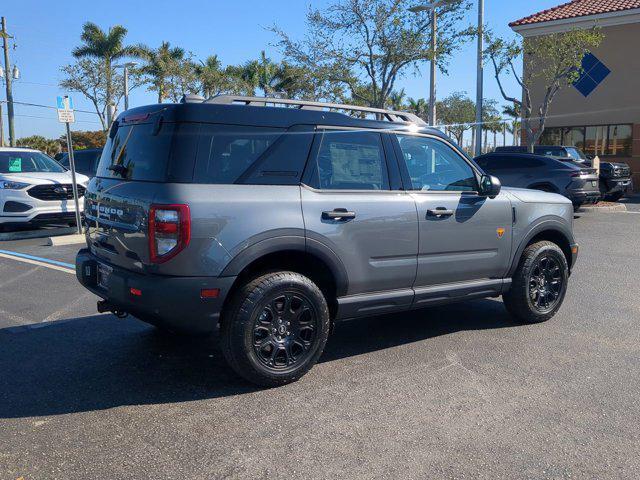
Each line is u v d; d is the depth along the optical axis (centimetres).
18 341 543
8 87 3234
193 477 320
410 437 364
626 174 1916
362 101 1944
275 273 435
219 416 392
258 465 331
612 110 2427
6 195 1155
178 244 397
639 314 639
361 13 1736
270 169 435
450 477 321
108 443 356
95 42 3359
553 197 611
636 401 418
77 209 1170
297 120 452
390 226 482
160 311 402
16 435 365
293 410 401
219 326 422
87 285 487
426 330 583
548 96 2142
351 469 328
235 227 411
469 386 442
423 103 4844
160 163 415
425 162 522
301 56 1817
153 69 3381
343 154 472
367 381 452
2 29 3206
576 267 898
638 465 335
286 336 439
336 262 455
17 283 774
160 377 458
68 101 1128
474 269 545
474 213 536
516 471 328
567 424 383
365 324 604
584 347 532
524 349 525
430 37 1733
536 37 2325
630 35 2364
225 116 424
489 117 3002
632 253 1017
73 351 516
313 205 445
